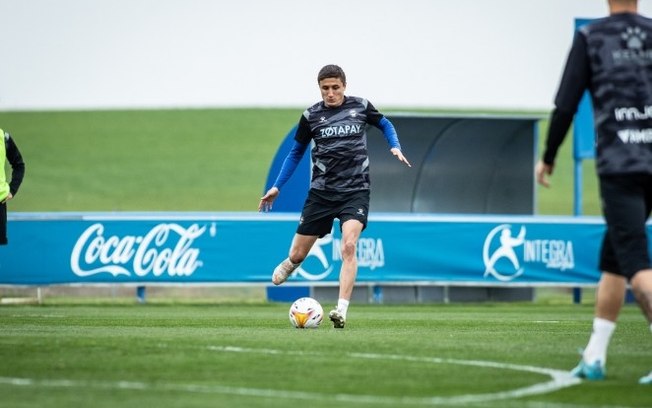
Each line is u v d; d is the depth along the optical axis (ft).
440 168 263.90
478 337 115.14
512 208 265.95
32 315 169.68
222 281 220.84
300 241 130.41
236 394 70.54
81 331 121.19
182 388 73.05
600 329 78.84
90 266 215.72
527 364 87.35
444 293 254.47
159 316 166.81
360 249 227.61
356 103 128.36
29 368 82.69
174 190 570.05
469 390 73.00
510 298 257.75
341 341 106.32
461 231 231.71
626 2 77.66
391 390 72.69
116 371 81.20
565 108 76.89
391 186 262.67
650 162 74.95
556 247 236.22
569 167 630.33
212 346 99.45
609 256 77.92
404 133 253.44
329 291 245.04
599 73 76.43
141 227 218.38
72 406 65.62
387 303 244.63
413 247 229.66
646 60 76.43
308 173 238.68
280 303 236.84
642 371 83.41
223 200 553.64
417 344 103.91
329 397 69.51
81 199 539.29
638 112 75.51
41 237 214.28
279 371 81.71
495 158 263.90
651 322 75.66
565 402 68.23
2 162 154.71
